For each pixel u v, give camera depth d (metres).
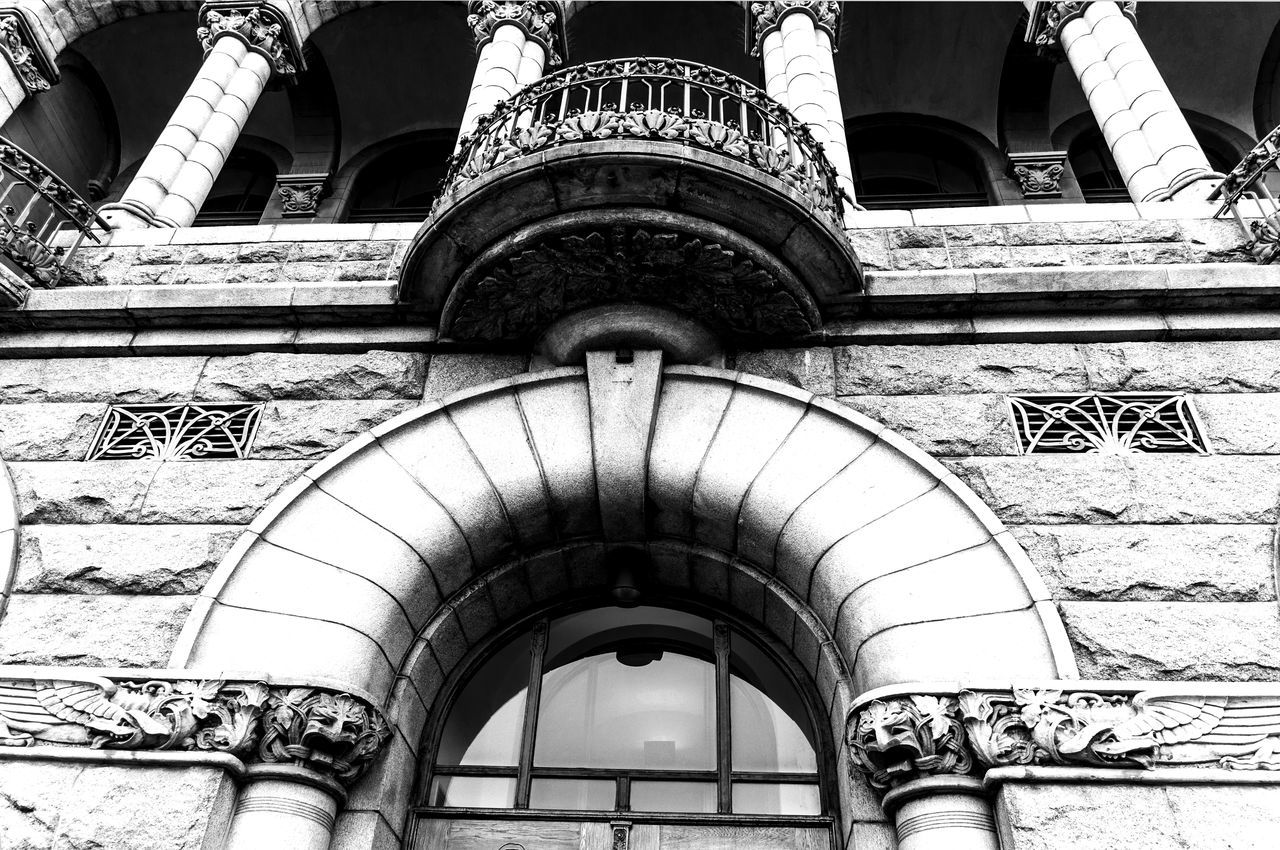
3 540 4.62
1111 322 5.21
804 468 4.68
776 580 4.75
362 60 12.25
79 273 6.12
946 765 3.66
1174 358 5.12
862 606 4.20
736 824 4.33
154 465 4.98
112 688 3.94
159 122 12.89
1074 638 4.04
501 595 4.99
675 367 5.15
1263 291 5.10
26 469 5.00
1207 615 4.09
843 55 12.05
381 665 4.29
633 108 5.91
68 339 5.56
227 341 5.51
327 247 6.17
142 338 5.55
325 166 12.23
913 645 4.00
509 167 4.80
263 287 5.54
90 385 5.41
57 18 9.81
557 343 5.24
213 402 5.30
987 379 5.09
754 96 5.96
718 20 11.75
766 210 4.86
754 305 5.12
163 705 3.84
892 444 4.68
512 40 9.12
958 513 4.42
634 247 4.89
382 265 5.98
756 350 5.33
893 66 12.12
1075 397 5.00
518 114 5.85
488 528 4.72
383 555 4.48
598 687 4.99
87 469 4.98
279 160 12.52
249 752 3.84
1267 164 5.59
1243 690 3.73
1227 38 11.71
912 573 4.23
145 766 3.76
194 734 3.81
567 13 10.45
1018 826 3.44
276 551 4.46
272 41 9.71
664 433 4.88
